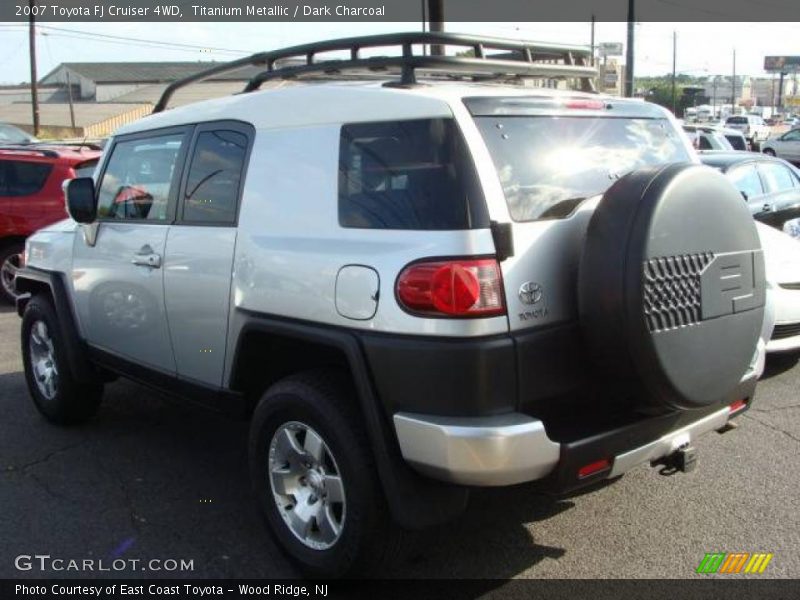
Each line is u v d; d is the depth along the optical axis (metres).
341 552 3.30
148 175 4.49
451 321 2.92
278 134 3.67
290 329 3.40
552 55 4.21
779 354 6.34
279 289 3.49
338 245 3.28
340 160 3.38
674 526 3.99
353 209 3.29
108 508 4.22
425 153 3.10
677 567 3.62
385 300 3.06
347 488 3.23
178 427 5.43
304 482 3.55
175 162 4.27
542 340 3.06
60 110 67.50
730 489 4.38
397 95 3.24
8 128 18.44
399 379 3.03
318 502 3.48
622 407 3.30
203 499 4.33
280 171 3.62
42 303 5.33
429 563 3.68
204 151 4.08
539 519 4.08
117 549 3.81
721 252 3.23
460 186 3.00
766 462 4.72
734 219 3.30
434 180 3.06
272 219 3.61
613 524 4.02
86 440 5.19
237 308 3.72
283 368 3.80
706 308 3.18
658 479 4.51
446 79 4.13
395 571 3.61
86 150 10.27
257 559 3.74
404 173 3.15
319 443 3.37
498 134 3.20
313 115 3.53
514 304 3.01
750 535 3.88
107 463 4.81
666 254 3.02
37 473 4.66
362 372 3.12
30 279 5.53
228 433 5.31
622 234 2.99
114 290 4.65
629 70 26.31
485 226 2.97
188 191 4.14
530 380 3.03
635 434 3.21
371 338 3.11
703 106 85.88
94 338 4.96
